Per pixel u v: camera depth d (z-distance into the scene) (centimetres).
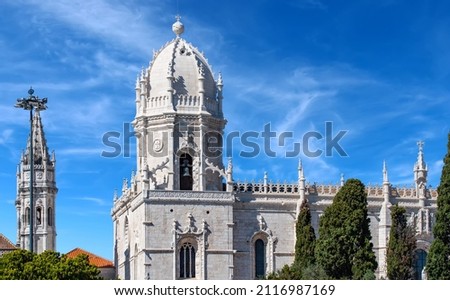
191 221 12950
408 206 13762
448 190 11412
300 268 12075
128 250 13825
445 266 11244
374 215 13675
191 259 12962
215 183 13538
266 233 13375
